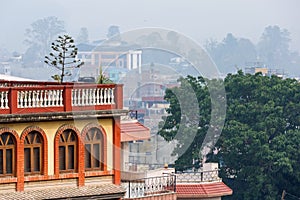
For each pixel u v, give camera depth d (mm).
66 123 68312
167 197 74125
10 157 66500
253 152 127562
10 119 65938
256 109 132625
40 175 67500
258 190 125938
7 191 66375
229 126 129250
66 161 68500
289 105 134500
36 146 67375
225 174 128875
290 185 127625
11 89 66250
